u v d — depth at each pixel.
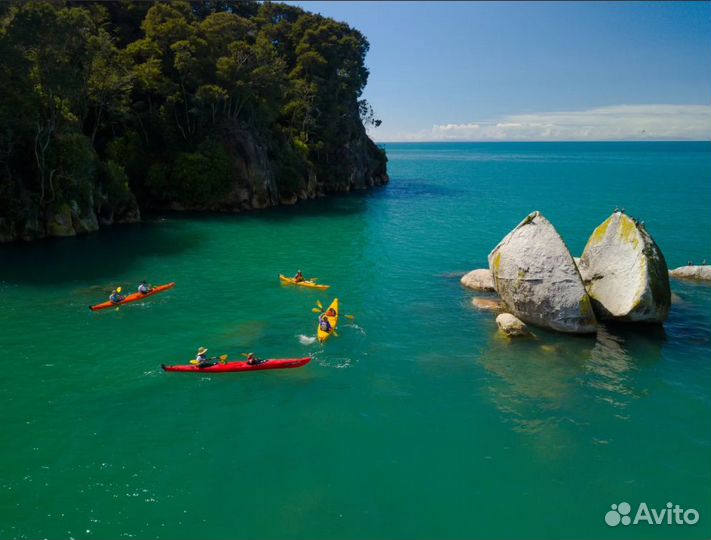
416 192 93.56
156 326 26.88
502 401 20.03
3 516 13.79
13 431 17.48
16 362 22.42
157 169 61.75
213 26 68.25
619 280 26.80
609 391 20.78
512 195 88.38
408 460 16.53
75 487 14.96
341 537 13.47
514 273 27.14
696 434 18.02
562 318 25.75
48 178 45.91
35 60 43.34
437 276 36.94
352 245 47.50
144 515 14.01
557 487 15.45
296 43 93.38
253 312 29.27
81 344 24.42
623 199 81.69
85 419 18.33
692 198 82.75
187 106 64.06
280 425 18.28
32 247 42.84
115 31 72.19
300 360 22.70
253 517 14.05
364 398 20.14
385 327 27.17
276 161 74.44
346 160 93.81
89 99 54.50
